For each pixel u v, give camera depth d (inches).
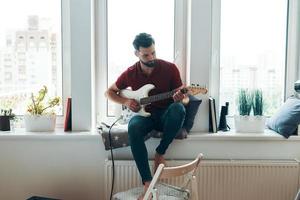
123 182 90.8
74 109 96.0
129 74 89.3
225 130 99.8
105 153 93.9
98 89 103.3
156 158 86.2
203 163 90.6
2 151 92.7
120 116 98.0
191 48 95.3
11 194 94.3
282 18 102.4
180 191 78.6
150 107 88.1
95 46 102.0
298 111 92.0
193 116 94.0
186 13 101.6
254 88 100.7
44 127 96.0
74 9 93.1
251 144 94.8
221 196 92.1
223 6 101.5
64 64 100.9
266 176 91.9
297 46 102.3
